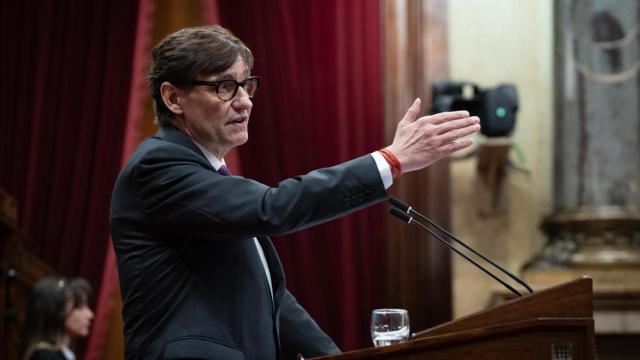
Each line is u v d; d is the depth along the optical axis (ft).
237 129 10.54
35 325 21.68
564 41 27.91
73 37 31.37
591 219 27.17
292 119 29.50
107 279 29.84
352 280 28.58
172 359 9.32
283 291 10.87
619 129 27.27
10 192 30.99
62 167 30.94
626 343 26.73
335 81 29.40
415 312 28.43
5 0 31.55
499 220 28.86
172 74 10.48
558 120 27.99
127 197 10.13
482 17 29.63
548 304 9.14
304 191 9.63
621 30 27.40
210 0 29.76
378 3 29.48
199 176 9.84
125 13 31.32
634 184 27.12
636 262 26.58
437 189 28.71
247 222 9.51
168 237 9.95
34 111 31.04
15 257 28.58
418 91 28.96
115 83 31.07
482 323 9.26
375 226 28.94
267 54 29.73
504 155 27.27
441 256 28.55
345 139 29.09
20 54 31.45
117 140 30.89
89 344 29.48
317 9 29.71
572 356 8.86
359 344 28.48
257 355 9.82
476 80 29.37
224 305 9.78
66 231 30.58
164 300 9.74
